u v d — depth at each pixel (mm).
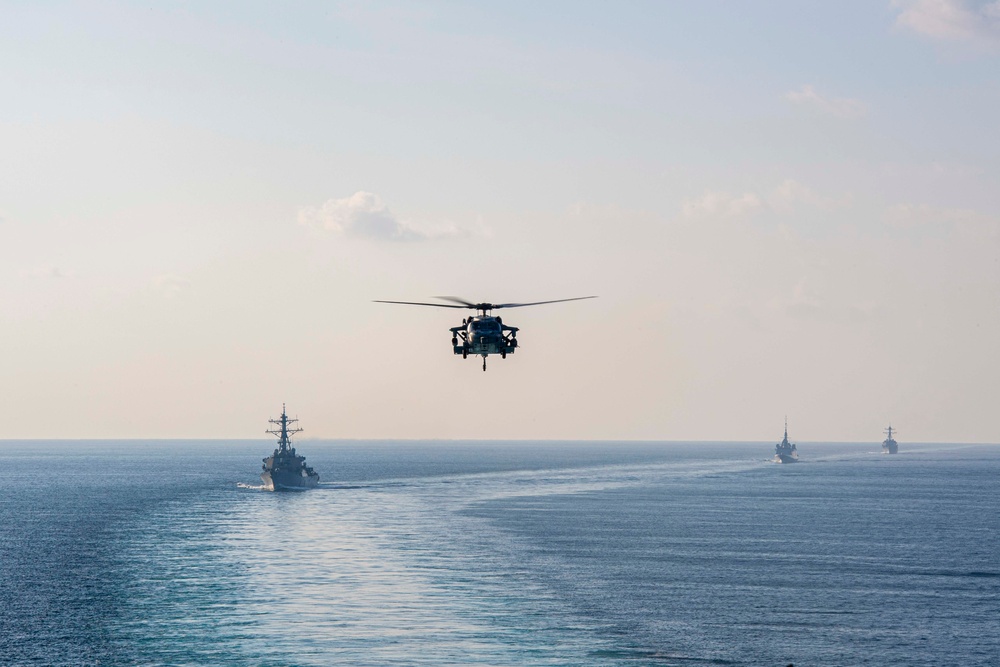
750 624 93688
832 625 93312
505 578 116500
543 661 81562
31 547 145125
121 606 101125
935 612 98938
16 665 80875
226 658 82125
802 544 148125
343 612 97812
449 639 87750
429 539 152750
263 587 110562
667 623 93938
